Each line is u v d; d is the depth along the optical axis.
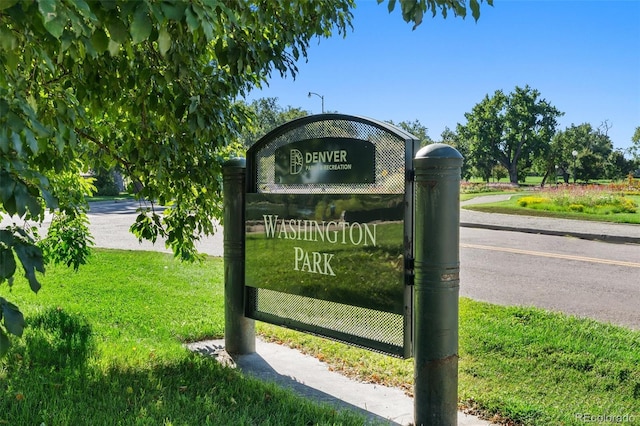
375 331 3.90
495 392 4.29
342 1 5.22
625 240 15.41
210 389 4.10
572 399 4.18
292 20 4.75
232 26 4.01
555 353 5.16
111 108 4.41
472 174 82.88
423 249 3.45
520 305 7.53
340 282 4.04
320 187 4.27
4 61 2.58
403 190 3.66
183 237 5.84
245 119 5.27
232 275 5.14
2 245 2.04
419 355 3.50
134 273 9.55
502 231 17.98
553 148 72.50
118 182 46.22
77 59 3.02
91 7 2.39
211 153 5.29
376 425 3.60
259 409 3.72
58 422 3.33
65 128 3.31
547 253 12.78
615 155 73.31
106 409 3.60
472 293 8.38
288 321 4.66
